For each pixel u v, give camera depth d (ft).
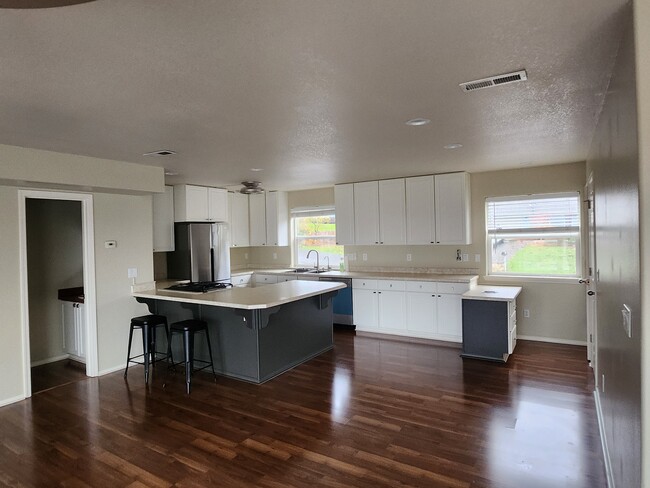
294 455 9.23
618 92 6.38
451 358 16.05
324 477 8.37
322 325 17.29
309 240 25.07
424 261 20.77
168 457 9.29
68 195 14.12
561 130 11.14
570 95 8.36
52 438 10.27
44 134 10.52
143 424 10.96
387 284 19.76
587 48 6.24
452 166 17.02
